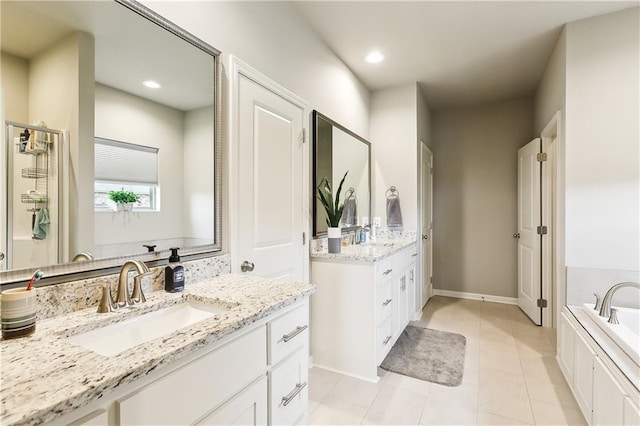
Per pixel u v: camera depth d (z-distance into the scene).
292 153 2.13
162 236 1.31
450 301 4.05
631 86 2.17
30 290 0.84
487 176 4.12
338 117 2.85
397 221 3.41
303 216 2.25
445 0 2.10
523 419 1.74
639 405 1.21
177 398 0.77
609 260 2.21
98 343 0.94
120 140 1.17
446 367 2.31
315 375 2.22
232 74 1.61
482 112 4.14
